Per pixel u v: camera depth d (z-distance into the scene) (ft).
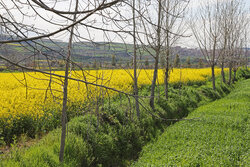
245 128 22.45
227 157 16.44
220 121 24.06
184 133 21.63
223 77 64.90
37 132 23.02
